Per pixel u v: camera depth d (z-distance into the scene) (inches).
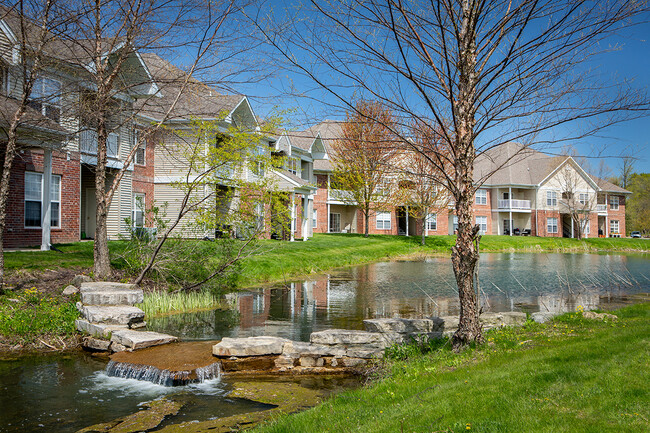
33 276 499.2
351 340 320.5
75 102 509.7
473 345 299.6
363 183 1441.9
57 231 742.5
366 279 795.4
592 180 2308.1
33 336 379.6
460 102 287.1
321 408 222.7
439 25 254.2
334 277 818.2
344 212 1883.6
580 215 2283.5
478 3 265.0
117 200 886.4
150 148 982.4
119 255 572.1
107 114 526.3
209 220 538.9
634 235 2736.2
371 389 247.8
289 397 262.7
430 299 585.6
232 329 412.8
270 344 316.8
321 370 310.0
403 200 1502.2
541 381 210.8
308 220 1389.0
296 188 1277.1
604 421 167.5
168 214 985.5
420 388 228.2
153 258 534.6
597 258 1366.9
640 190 3299.7
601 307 547.2
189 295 557.9
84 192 911.7
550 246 1828.2
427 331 349.7
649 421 165.0
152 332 368.5
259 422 226.7
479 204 2196.1
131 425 225.0
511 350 288.2
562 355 249.6
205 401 256.5
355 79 285.3
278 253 915.4
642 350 243.6
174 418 233.1
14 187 674.8
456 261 305.3
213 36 475.2
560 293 666.8
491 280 812.6
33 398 261.4
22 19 440.5
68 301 448.8
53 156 679.7
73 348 368.2
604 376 208.4
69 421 230.2
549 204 2245.3
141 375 294.4
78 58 486.3
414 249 1464.1
